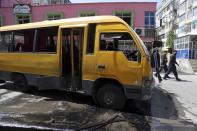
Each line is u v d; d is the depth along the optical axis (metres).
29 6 16.22
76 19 4.79
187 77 10.63
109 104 4.35
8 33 6.22
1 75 6.56
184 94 6.32
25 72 5.75
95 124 3.50
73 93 6.10
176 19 38.84
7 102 5.00
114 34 4.18
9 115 3.96
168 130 3.36
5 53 6.29
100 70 4.28
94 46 4.38
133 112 4.31
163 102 5.29
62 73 5.04
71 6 15.73
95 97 4.58
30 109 4.40
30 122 3.59
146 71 3.84
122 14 15.13
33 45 5.52
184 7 34.59
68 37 5.23
